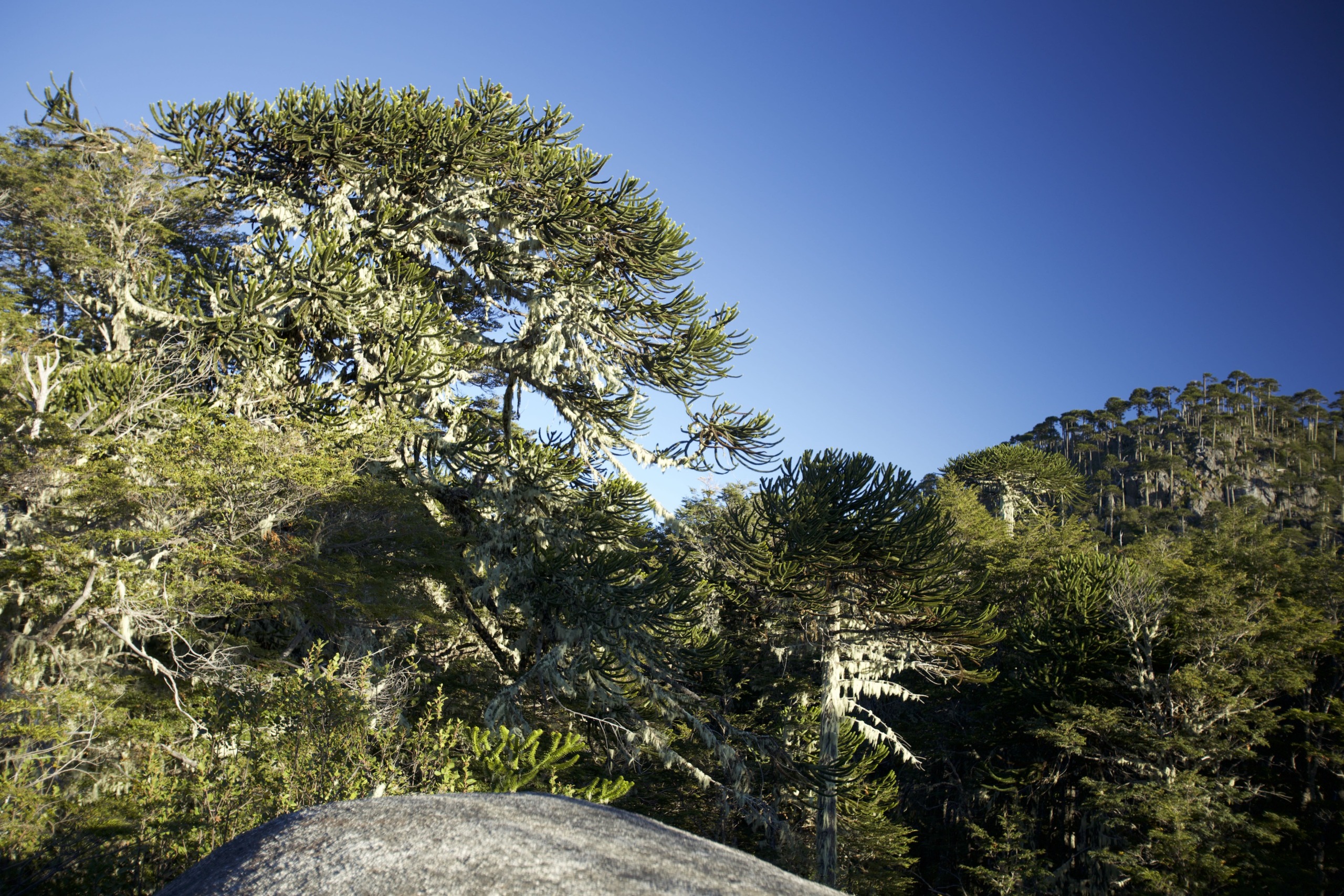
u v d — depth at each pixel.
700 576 18.81
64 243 17.88
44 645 10.34
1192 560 27.45
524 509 18.33
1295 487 92.94
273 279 15.46
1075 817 25.98
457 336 18.69
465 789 6.66
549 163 19.42
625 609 16.50
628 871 2.52
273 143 19.11
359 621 14.09
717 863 2.78
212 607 12.02
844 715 19.53
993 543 30.88
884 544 16.62
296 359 17.12
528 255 20.05
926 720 27.72
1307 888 18.84
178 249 23.55
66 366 12.77
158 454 11.48
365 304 16.94
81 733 9.00
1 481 10.04
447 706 17.36
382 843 2.65
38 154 18.95
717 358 18.23
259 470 11.97
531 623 17.78
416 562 16.16
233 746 6.53
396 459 17.20
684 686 17.56
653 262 19.86
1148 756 21.84
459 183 19.72
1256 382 120.75
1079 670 23.56
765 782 18.08
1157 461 95.06
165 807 6.17
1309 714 21.52
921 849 27.38
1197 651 23.02
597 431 19.67
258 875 2.56
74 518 10.61
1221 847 18.95
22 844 6.40
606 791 7.06
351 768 6.45
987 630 17.34
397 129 18.86
